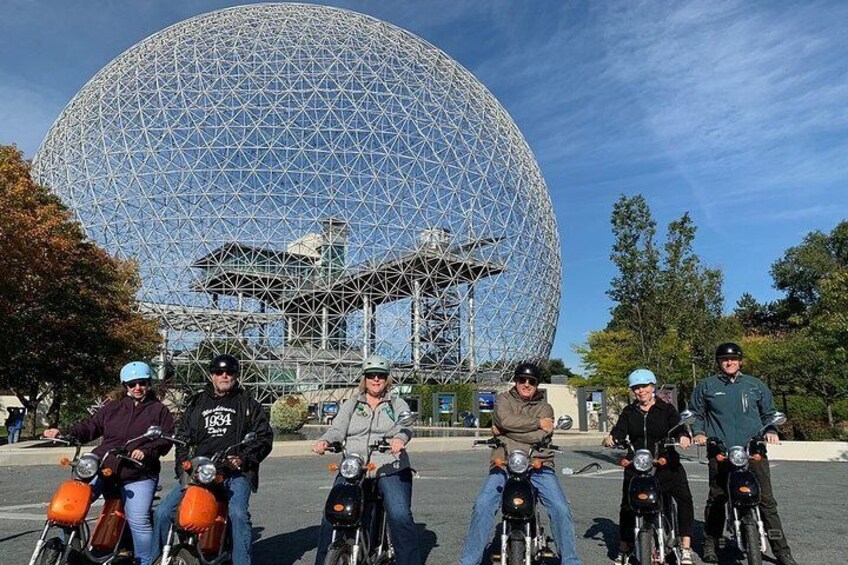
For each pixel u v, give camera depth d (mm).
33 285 25203
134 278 41062
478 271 52062
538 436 6273
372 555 6062
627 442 7012
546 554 6773
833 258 80875
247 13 58344
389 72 52875
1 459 17812
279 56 51312
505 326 53000
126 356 33938
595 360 45375
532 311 55594
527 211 56594
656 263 23672
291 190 46281
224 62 50719
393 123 49875
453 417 41469
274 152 46906
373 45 54906
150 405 6379
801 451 22609
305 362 46938
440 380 49312
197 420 6043
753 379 7242
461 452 24781
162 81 51156
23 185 24156
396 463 6027
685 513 6832
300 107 48375
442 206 49750
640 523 6363
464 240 50156
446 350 49344
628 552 7105
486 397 39219
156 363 45125
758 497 6367
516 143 59625
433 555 7617
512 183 55906
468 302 50969
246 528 5766
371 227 46906
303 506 11258
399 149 49156
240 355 46219
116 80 53938
